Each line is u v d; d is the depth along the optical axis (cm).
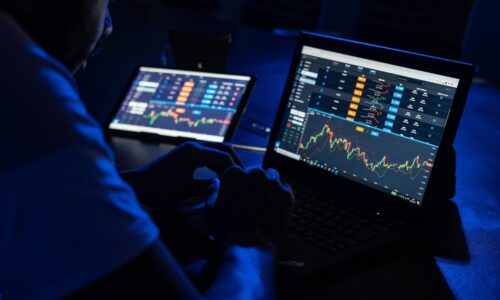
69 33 57
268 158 113
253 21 325
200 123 125
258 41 231
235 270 67
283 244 77
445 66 94
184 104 129
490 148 144
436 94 95
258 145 130
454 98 93
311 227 92
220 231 79
